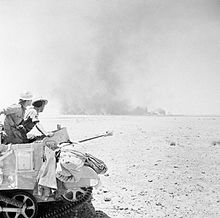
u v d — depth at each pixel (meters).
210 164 9.79
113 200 7.69
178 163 9.90
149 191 8.16
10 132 6.69
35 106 6.98
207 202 7.75
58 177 6.37
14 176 6.20
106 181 8.66
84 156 6.67
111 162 9.85
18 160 6.25
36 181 6.29
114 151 10.76
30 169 6.27
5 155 6.21
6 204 6.35
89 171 6.55
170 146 11.42
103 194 7.98
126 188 8.29
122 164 9.73
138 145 11.37
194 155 10.47
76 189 6.62
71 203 6.56
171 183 8.62
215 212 7.30
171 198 7.88
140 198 7.82
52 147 6.46
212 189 8.37
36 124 6.55
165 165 9.72
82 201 6.60
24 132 6.76
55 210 6.72
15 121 6.73
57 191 6.48
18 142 6.70
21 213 6.25
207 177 8.97
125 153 10.64
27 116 6.73
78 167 6.43
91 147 11.11
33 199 6.25
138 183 8.58
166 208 7.43
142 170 9.33
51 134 6.52
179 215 7.13
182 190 8.28
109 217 6.96
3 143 6.64
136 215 7.09
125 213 7.14
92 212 7.13
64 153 6.89
